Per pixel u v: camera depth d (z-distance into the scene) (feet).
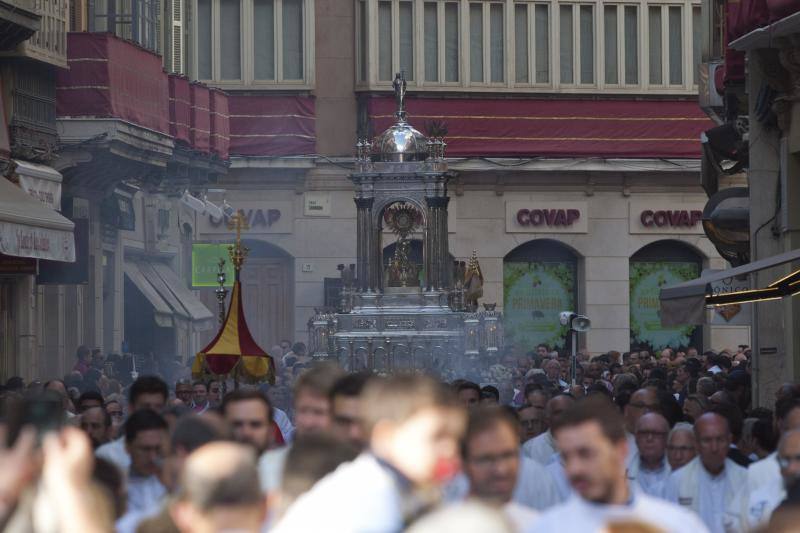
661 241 370.94
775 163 185.47
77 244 244.22
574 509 56.49
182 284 330.34
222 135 314.76
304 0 356.18
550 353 277.03
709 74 232.94
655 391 109.60
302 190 357.00
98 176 261.44
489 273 364.79
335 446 54.65
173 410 93.50
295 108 355.77
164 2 299.79
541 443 106.42
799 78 173.47
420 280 264.93
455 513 38.14
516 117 363.56
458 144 361.71
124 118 247.70
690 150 366.02
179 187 307.37
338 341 250.37
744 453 101.91
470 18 363.15
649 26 367.25
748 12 181.06
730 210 202.18
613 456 56.54
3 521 47.78
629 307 369.09
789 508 39.75
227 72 355.56
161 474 75.61
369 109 357.41
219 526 47.29
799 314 179.83
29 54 218.38
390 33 359.87
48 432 47.44
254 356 161.89
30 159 227.40
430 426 49.90
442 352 248.52
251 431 75.66
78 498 46.50
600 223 367.04
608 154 364.38
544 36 365.81
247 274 359.25
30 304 230.07
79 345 266.57
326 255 357.41
